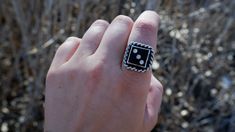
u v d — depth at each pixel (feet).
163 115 1.85
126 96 0.73
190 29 1.75
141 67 0.69
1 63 2.03
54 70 0.80
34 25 1.88
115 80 0.72
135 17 1.44
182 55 1.80
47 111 0.80
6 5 1.94
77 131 0.76
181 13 1.68
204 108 1.98
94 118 0.74
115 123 0.74
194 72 1.97
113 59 0.72
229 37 2.12
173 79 1.83
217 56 2.04
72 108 0.77
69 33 1.73
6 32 2.02
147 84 0.72
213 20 1.90
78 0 1.74
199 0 1.89
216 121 1.96
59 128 0.78
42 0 1.84
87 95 0.74
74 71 0.76
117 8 1.52
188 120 1.92
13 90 2.03
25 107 1.96
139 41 0.69
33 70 1.84
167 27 1.64
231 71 2.14
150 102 0.82
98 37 0.76
